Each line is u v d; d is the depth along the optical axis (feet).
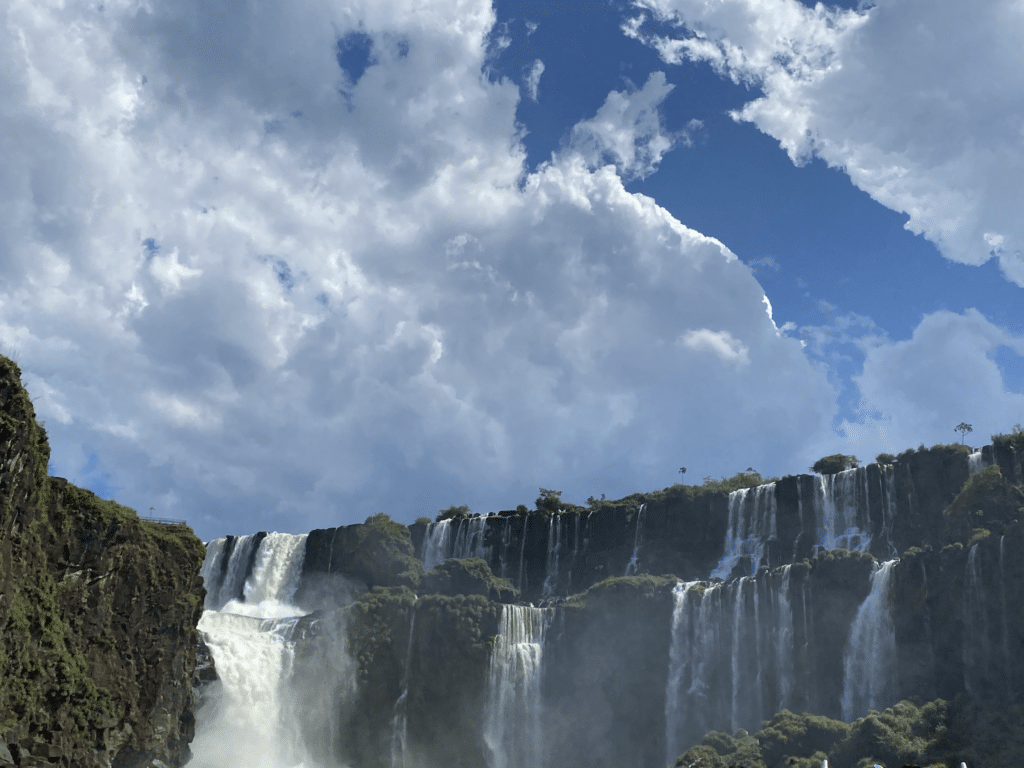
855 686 354.54
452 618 409.69
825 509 427.33
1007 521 351.05
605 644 398.62
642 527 466.70
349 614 421.59
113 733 295.07
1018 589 316.81
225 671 402.72
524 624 414.62
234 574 526.16
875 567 365.20
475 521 510.99
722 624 385.70
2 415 240.94
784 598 374.02
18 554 260.21
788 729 325.01
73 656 284.82
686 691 383.45
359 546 492.13
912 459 413.39
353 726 405.18
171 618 323.37
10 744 253.03
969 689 322.55
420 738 399.24
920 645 339.98
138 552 315.37
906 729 302.45
